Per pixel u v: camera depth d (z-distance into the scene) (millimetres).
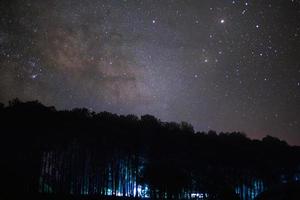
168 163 48719
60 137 50312
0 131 46906
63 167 50188
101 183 51969
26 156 47000
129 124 57219
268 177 54000
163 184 46531
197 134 58344
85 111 55000
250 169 54375
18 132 47562
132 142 53969
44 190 46094
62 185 49125
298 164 56531
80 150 52094
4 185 42281
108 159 53188
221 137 58906
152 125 57094
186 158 52562
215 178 47844
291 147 58469
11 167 45188
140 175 49281
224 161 53844
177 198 46281
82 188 50219
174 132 57406
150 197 46969
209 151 54531
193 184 46844
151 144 54219
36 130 48719
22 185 44188
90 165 52094
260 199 11914
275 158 56562
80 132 51781
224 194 28922
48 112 50906
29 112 49156
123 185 52219
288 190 11492
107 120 55906
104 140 53344
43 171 48219
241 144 58094
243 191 52500
